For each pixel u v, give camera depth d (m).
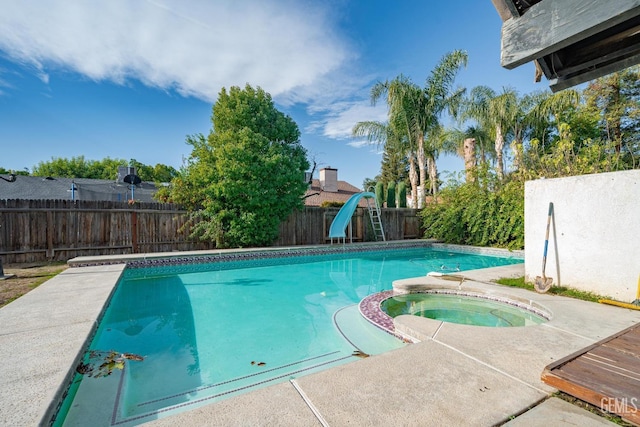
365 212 13.46
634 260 3.66
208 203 9.74
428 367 2.05
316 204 21.45
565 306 3.52
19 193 16.78
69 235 8.12
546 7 1.75
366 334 3.65
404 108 14.49
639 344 2.19
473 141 14.91
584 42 2.26
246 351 3.27
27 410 1.52
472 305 4.50
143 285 6.41
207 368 2.89
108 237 8.64
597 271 3.98
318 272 7.88
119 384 2.55
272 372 2.81
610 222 3.88
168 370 2.85
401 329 3.03
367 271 8.03
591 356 1.99
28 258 7.61
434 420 1.50
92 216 8.45
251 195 9.83
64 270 6.21
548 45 1.74
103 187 19.52
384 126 16.72
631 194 3.71
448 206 12.23
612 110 12.23
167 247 9.52
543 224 4.59
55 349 2.26
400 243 11.74
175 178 10.17
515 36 1.89
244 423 1.47
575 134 12.51
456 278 5.23
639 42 2.08
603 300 3.68
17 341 2.41
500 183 10.77
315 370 2.83
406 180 32.56
